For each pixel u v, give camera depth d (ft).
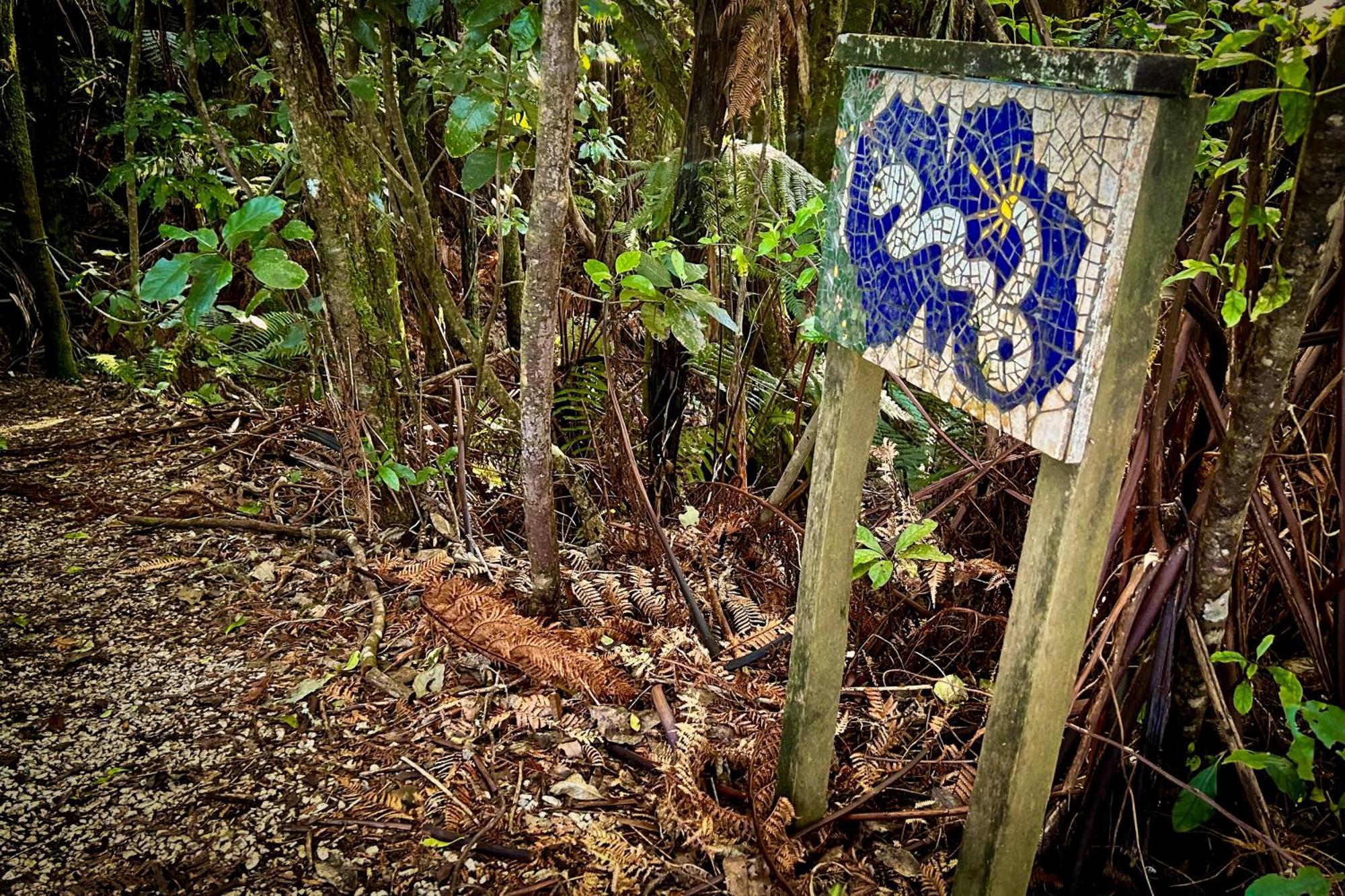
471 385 12.34
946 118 4.02
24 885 5.39
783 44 8.70
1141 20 8.14
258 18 13.80
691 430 10.97
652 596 8.23
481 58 8.77
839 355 5.07
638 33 9.46
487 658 7.49
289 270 7.10
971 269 3.96
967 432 10.14
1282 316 4.58
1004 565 8.57
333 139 8.45
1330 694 5.83
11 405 12.75
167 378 13.23
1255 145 4.93
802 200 9.09
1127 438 3.67
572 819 6.04
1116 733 5.91
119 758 6.43
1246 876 6.11
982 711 7.48
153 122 12.14
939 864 5.96
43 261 13.37
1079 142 3.37
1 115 12.76
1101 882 6.23
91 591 8.45
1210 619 5.55
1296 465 6.79
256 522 9.57
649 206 9.67
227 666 7.47
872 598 8.35
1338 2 3.92
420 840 5.85
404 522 9.53
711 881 5.59
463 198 12.66
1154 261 3.36
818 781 5.97
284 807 6.07
